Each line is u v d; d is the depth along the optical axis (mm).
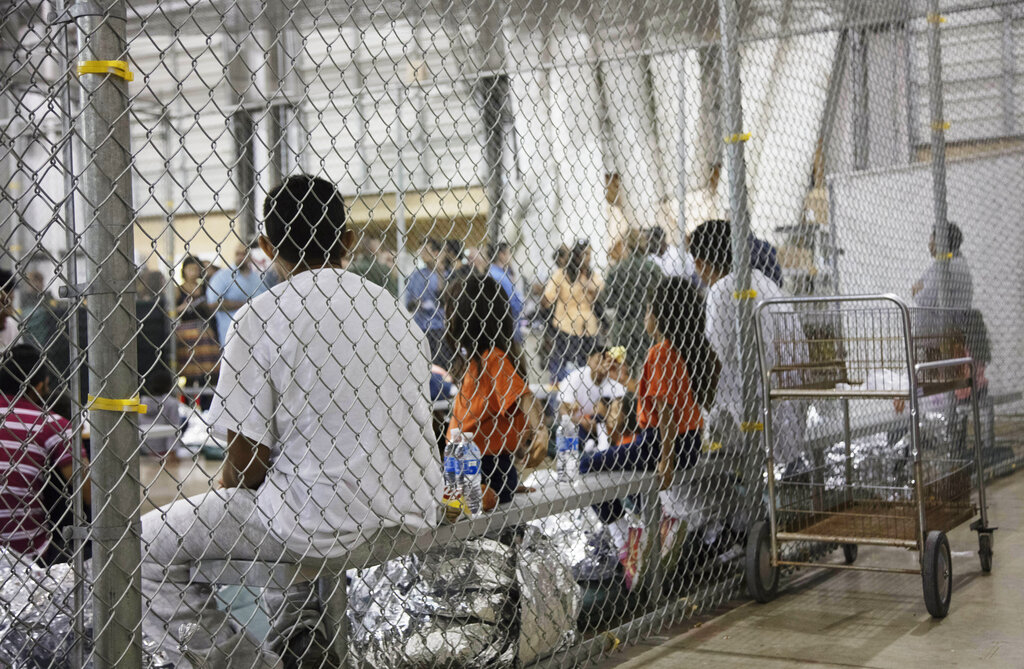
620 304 4406
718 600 4148
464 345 3414
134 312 2115
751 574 4102
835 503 4430
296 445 2561
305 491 2539
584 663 3342
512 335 3455
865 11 6180
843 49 6070
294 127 7488
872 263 6090
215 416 2414
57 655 2395
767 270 5031
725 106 4434
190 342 8016
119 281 2086
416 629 2945
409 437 2738
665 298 4137
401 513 2709
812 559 4844
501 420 3428
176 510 2619
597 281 4219
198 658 2406
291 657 2602
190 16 2115
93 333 2084
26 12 2090
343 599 2631
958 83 7457
